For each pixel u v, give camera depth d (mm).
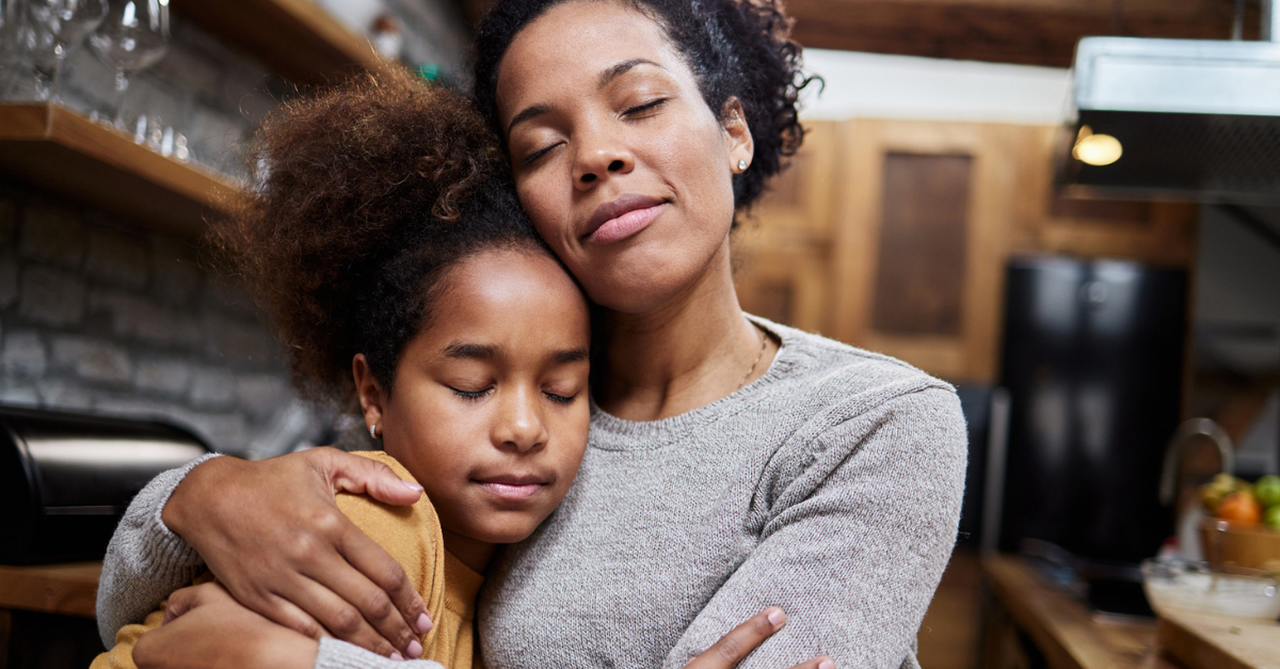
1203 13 2172
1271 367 2779
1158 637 1345
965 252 2990
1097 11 2211
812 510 731
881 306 3014
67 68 1279
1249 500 1685
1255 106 1431
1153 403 2807
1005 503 2832
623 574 783
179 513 672
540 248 804
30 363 1268
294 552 617
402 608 637
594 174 750
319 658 592
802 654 675
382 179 805
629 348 881
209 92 1582
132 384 1466
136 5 1164
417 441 765
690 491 796
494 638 819
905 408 750
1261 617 1260
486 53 872
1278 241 2807
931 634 2738
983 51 2408
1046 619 1547
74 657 1031
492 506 755
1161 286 2838
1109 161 1714
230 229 1013
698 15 844
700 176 776
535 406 764
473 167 815
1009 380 2889
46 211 1286
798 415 792
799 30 2375
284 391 1869
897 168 3037
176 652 618
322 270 835
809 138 3109
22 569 1018
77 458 1084
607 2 802
